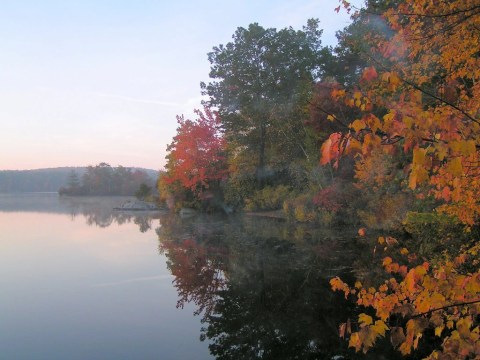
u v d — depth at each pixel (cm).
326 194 2109
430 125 196
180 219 2959
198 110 3409
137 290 1038
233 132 3278
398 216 1384
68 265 1329
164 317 841
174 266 1310
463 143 175
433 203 1159
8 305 914
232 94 3094
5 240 1894
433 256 964
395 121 204
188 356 657
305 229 2058
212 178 3438
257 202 3192
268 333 741
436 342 624
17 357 653
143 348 687
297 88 2612
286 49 2927
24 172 14325
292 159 2941
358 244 1534
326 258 1335
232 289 1036
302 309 859
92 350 680
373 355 624
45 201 6756
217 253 1525
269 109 2886
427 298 249
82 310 882
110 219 3091
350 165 2178
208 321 812
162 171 4678
